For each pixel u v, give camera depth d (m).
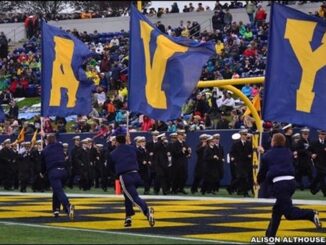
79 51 62.59
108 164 43.69
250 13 117.88
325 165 68.94
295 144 71.81
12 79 120.62
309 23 46.12
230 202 62.16
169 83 53.00
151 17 128.75
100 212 53.47
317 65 45.75
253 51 106.75
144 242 36.44
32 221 47.69
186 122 87.88
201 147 75.00
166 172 74.50
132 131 85.38
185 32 117.00
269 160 36.31
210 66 105.06
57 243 36.16
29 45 129.62
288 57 46.53
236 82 63.72
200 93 93.56
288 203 36.06
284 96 46.56
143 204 42.84
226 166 81.00
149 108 53.38
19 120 103.00
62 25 136.25
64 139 91.50
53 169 48.72
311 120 45.72
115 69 108.56
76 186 90.38
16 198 69.69
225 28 117.31
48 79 62.91
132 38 53.97
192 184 77.19
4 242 36.62
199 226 44.19
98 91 106.44
